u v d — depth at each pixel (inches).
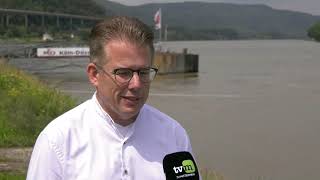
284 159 644.1
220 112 1080.2
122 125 98.7
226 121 959.0
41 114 550.9
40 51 2256.4
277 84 1803.6
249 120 976.3
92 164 96.0
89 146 96.7
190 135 805.9
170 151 100.9
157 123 102.6
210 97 1352.1
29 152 406.3
